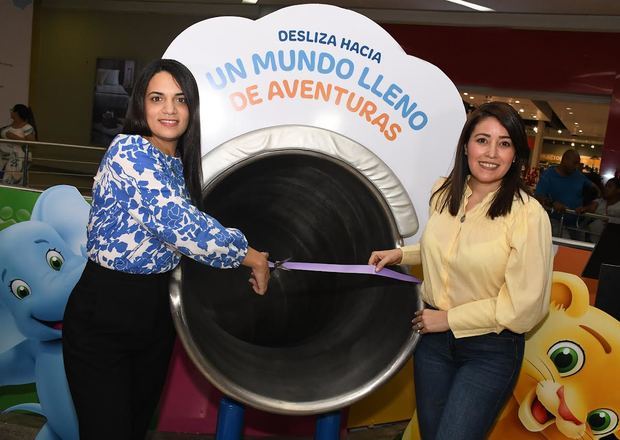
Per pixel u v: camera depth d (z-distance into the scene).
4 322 2.62
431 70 1.97
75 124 12.90
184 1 11.33
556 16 8.75
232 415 2.04
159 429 2.73
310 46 1.94
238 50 1.92
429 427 1.78
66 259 2.55
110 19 12.42
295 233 2.25
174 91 1.63
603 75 8.69
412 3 8.99
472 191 1.76
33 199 2.55
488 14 9.09
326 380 1.82
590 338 2.27
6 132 6.24
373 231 1.94
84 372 1.63
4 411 2.68
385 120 1.97
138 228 1.58
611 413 2.27
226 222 2.15
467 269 1.69
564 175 5.43
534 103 11.62
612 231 2.32
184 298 1.71
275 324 2.26
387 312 1.90
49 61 13.04
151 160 1.56
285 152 1.82
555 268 2.40
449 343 1.75
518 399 2.34
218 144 1.92
